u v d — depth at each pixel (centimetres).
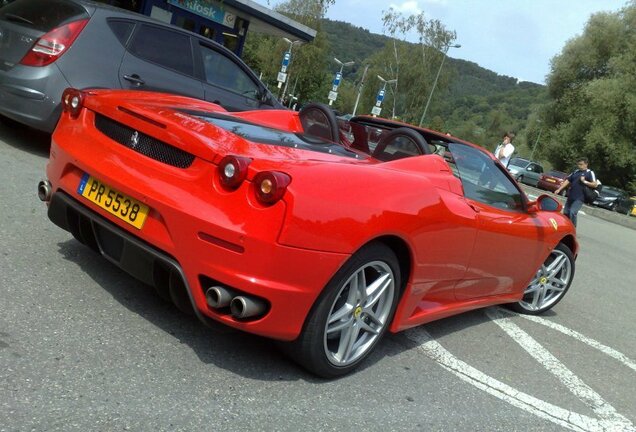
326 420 258
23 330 267
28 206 442
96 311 302
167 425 225
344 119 432
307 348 272
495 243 386
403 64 6078
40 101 559
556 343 455
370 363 329
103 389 238
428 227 310
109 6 614
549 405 335
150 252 264
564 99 4662
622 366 437
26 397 221
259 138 298
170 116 289
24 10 597
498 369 371
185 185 260
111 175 280
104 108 306
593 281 766
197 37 677
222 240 243
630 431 325
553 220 481
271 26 1703
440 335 408
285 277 246
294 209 241
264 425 242
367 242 276
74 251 373
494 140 10625
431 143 388
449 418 290
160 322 307
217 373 272
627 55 4181
